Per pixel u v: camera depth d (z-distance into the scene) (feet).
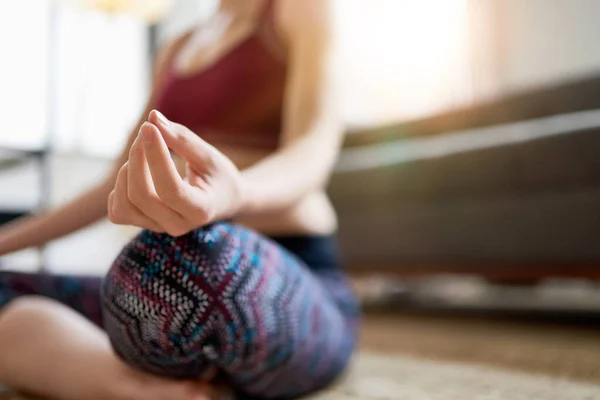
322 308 2.14
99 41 10.81
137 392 1.90
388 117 13.69
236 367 1.88
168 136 1.21
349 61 13.85
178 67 2.84
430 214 6.35
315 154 1.94
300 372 2.12
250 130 2.59
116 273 1.65
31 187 3.88
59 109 10.11
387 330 5.65
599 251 5.16
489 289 8.22
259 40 2.56
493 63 12.77
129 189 1.20
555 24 12.32
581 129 5.24
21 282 2.47
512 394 2.57
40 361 2.12
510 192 5.73
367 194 6.88
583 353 3.94
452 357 3.88
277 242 2.53
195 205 1.23
